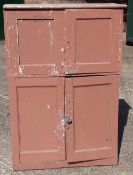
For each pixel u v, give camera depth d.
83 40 2.49
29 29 2.46
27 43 2.47
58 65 2.51
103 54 2.53
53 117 2.61
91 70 2.54
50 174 2.62
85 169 2.69
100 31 2.50
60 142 2.64
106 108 2.64
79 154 2.67
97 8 2.46
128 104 3.96
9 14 2.42
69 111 2.60
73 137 2.64
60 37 2.47
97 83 2.58
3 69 5.22
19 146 2.63
